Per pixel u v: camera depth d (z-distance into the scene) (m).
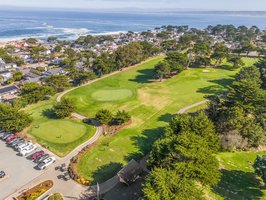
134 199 50.09
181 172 44.28
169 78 132.00
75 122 84.19
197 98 105.31
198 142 50.47
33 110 92.69
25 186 54.75
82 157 64.88
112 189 53.34
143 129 79.81
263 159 52.50
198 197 39.88
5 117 75.38
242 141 65.94
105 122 79.31
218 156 63.44
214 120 72.12
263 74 115.06
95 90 115.12
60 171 59.91
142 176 56.66
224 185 53.22
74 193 52.62
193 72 141.50
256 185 53.66
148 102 101.31
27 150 66.94
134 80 130.50
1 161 63.44
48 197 49.91
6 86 117.81
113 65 143.88
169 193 38.84
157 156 51.50
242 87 73.19
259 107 71.50
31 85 103.12
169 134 59.78
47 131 78.00
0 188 54.31
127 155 66.12
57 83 111.06
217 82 125.25
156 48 187.62
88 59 157.12
